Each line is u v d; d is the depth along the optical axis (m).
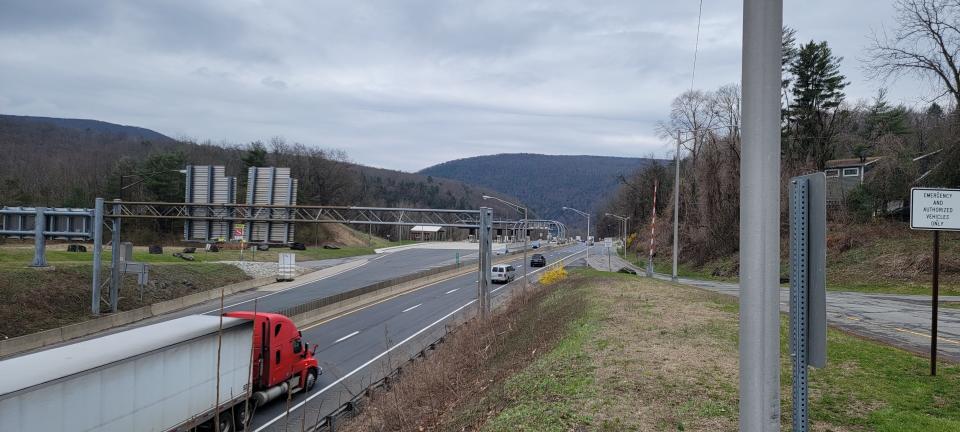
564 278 43.88
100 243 35.84
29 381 11.01
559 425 9.22
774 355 3.43
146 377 13.72
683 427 8.57
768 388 3.41
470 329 27.22
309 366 21.73
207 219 37.34
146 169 88.50
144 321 37.22
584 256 100.50
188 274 49.47
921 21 37.38
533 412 10.09
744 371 3.47
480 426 10.81
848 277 38.28
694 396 9.91
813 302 3.76
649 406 9.63
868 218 47.72
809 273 3.81
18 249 53.22
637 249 95.75
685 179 74.69
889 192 47.00
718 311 19.59
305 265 73.06
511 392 12.20
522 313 29.92
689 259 67.12
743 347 3.49
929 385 9.52
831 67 61.84
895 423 7.79
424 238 164.88
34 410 11.09
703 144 68.69
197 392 15.38
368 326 35.53
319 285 55.75
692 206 71.81
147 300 41.16
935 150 45.25
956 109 39.56
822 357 3.67
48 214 36.09
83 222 35.97
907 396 8.99
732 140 62.16
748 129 3.47
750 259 3.46
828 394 9.30
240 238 39.69
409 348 29.22
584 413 9.60
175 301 41.84
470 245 125.56
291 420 18.34
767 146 3.44
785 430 7.90
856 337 14.60
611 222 181.50
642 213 117.94
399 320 37.59
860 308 23.80
